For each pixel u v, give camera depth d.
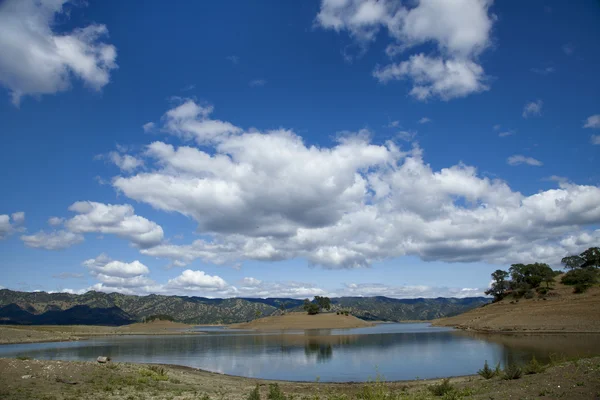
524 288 156.50
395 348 78.06
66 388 26.14
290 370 51.38
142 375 33.03
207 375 43.84
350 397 27.25
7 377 27.48
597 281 138.50
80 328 185.75
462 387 27.39
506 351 60.78
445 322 189.25
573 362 25.69
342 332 155.88
